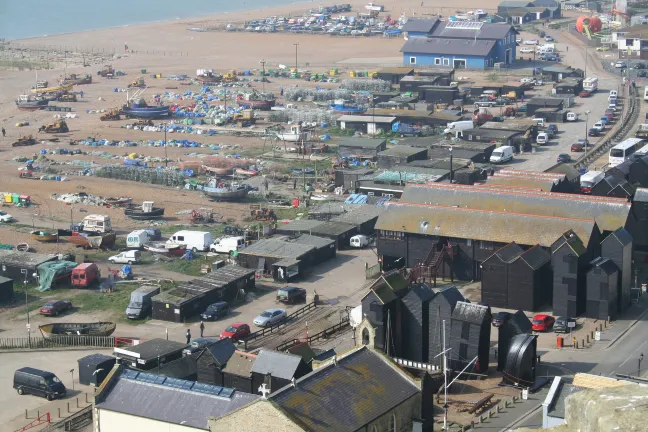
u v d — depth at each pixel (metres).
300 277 180.38
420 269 171.62
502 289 158.75
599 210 171.75
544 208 175.00
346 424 94.12
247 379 118.56
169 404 103.94
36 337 154.00
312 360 117.62
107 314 164.50
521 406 122.25
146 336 153.25
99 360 134.50
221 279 169.25
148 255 197.12
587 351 141.12
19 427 121.44
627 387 35.03
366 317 123.06
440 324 134.62
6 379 136.88
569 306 152.62
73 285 178.25
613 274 152.75
